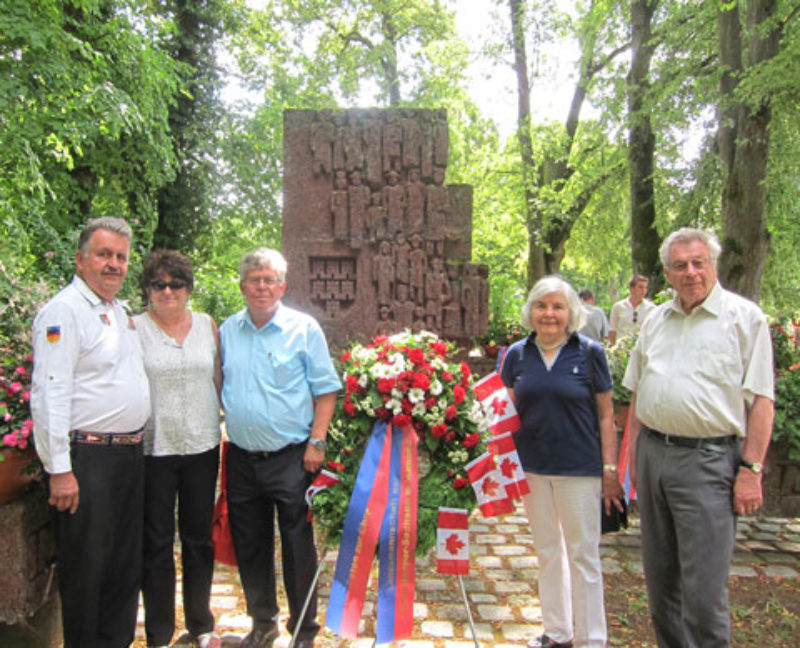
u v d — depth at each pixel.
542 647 2.74
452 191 6.36
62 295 2.31
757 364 2.26
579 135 14.59
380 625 2.33
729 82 8.23
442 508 2.46
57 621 2.79
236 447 2.73
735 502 2.28
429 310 6.26
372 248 6.25
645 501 2.50
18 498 2.48
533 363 2.72
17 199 6.55
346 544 2.40
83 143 8.54
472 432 2.50
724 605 2.25
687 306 2.41
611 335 7.46
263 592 2.79
